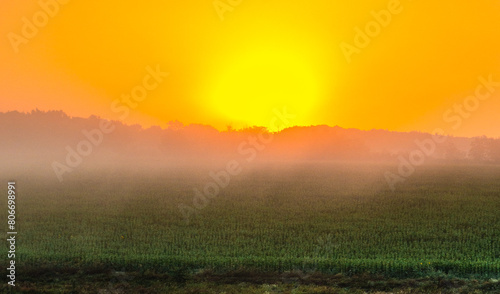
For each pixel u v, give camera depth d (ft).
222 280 61.46
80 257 70.23
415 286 59.52
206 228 96.02
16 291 56.54
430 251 77.10
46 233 90.27
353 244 82.28
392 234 91.04
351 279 61.46
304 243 82.69
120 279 61.57
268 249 78.23
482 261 69.00
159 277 62.28
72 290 57.31
